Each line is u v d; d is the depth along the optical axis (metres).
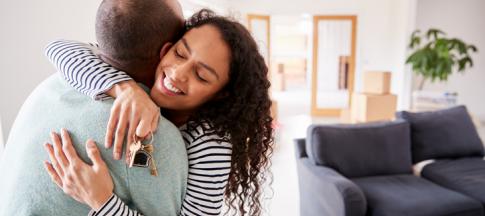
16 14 1.28
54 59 0.76
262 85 0.80
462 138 2.52
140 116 0.63
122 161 0.63
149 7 0.65
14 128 0.75
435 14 5.05
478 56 5.04
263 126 0.84
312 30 6.18
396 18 5.55
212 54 0.69
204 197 0.76
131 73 0.73
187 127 0.77
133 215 0.66
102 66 0.70
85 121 0.64
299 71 10.54
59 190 0.65
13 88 1.29
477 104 5.16
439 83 5.21
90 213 0.64
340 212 1.80
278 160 3.75
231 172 0.82
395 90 5.58
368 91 4.16
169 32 0.69
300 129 5.36
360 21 6.00
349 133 2.28
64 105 0.67
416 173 2.44
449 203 1.85
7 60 1.26
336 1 5.91
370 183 2.13
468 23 4.99
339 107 6.45
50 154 0.63
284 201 2.69
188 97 0.72
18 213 0.65
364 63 6.12
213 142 0.75
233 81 0.76
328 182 1.89
